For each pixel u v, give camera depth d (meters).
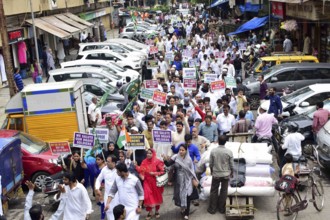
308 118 15.17
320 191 11.66
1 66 29.12
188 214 11.15
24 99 15.56
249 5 45.59
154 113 15.27
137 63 30.95
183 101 16.53
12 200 13.21
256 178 11.37
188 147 11.63
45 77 32.62
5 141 12.38
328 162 12.94
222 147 11.08
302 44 33.84
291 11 31.31
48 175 13.85
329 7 25.39
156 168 10.96
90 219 11.66
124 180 9.40
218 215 11.36
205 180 11.73
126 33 52.34
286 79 21.05
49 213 12.23
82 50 34.56
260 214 11.26
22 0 30.86
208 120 13.39
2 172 11.80
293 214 10.77
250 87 21.53
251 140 13.80
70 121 15.66
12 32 29.69
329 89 17.30
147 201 10.96
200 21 57.50
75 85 15.88
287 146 12.11
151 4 114.19
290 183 10.48
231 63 25.70
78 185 9.45
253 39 37.91
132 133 12.29
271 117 13.82
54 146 12.15
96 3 55.91
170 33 51.06
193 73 20.77
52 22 36.19
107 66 26.38
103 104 18.53
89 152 11.96
